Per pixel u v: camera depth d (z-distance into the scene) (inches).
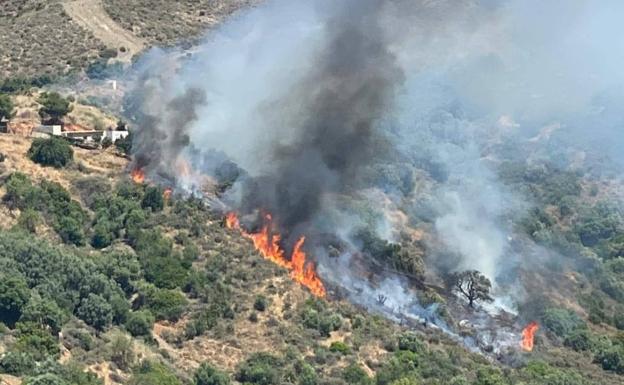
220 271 4936.0
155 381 3848.4
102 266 4598.9
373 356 4557.1
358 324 4771.2
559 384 4731.8
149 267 4798.2
